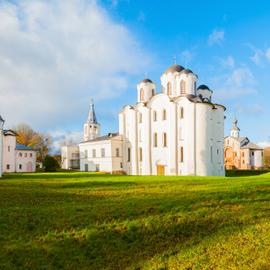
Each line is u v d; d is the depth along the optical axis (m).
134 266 12.91
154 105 65.50
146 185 28.22
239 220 16.67
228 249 13.55
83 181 32.72
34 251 13.63
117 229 15.62
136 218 16.83
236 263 12.36
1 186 28.56
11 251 13.48
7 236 14.60
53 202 20.50
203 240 14.63
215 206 18.89
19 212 17.61
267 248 13.30
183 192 23.25
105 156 74.00
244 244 13.86
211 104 60.47
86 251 13.95
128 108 70.75
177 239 14.96
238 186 25.19
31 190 25.86
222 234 15.02
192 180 32.38
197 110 59.25
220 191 22.89
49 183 31.47
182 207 18.55
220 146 64.19
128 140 71.00
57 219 16.61
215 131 63.28
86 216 17.06
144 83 71.62
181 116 61.22
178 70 66.94
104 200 21.02
